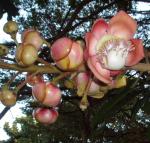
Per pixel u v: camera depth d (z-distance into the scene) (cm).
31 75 36
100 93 40
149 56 39
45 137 265
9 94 36
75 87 40
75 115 206
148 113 72
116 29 38
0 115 64
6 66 35
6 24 38
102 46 37
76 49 36
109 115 65
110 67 36
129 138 169
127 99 67
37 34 38
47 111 40
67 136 236
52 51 36
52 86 37
